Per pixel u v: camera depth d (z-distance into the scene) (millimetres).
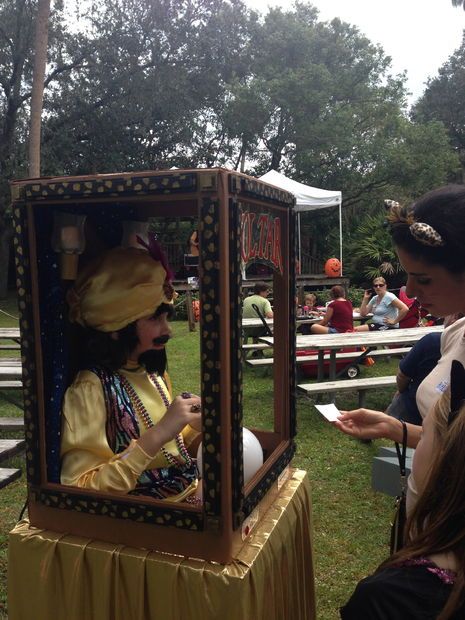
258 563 1237
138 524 1255
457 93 29609
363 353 5926
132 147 17531
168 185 1102
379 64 20203
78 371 1483
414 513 913
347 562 2783
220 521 1177
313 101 18141
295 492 1593
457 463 852
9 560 1348
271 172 12914
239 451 1186
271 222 1426
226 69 18375
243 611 1171
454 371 966
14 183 1229
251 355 7562
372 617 841
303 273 18578
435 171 18953
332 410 1702
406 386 2881
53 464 1351
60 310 1376
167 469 1550
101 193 1158
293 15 20062
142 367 1595
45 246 1327
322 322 7129
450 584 823
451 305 1288
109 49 15539
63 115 16172
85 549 1270
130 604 1251
